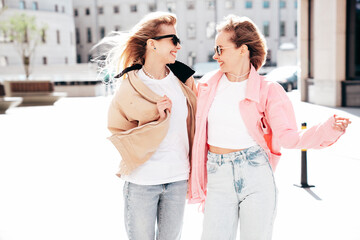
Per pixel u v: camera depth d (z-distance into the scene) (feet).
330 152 24.38
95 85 78.64
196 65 106.32
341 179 18.93
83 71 123.13
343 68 46.73
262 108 8.05
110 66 9.25
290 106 8.08
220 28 8.28
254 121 8.05
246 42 8.09
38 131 36.17
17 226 14.34
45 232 13.75
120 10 194.29
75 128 37.45
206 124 8.54
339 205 15.57
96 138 31.83
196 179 8.69
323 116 38.81
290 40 179.32
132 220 8.45
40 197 17.63
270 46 177.47
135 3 191.42
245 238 8.12
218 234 8.09
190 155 9.00
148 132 8.00
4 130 37.22
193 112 8.96
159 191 8.35
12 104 52.29
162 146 8.39
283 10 178.19
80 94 79.05
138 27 8.60
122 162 8.55
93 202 16.74
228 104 8.19
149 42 8.48
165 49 8.46
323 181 18.71
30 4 167.73
